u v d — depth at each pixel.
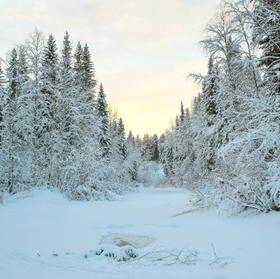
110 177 41.84
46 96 34.38
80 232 13.85
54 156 32.09
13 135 30.20
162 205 24.94
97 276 7.60
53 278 7.42
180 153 62.44
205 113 27.77
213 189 18.09
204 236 11.72
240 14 16.20
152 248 10.48
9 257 9.53
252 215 14.57
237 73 19.95
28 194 29.44
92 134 37.59
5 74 30.73
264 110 13.73
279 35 14.87
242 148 15.50
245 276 7.29
